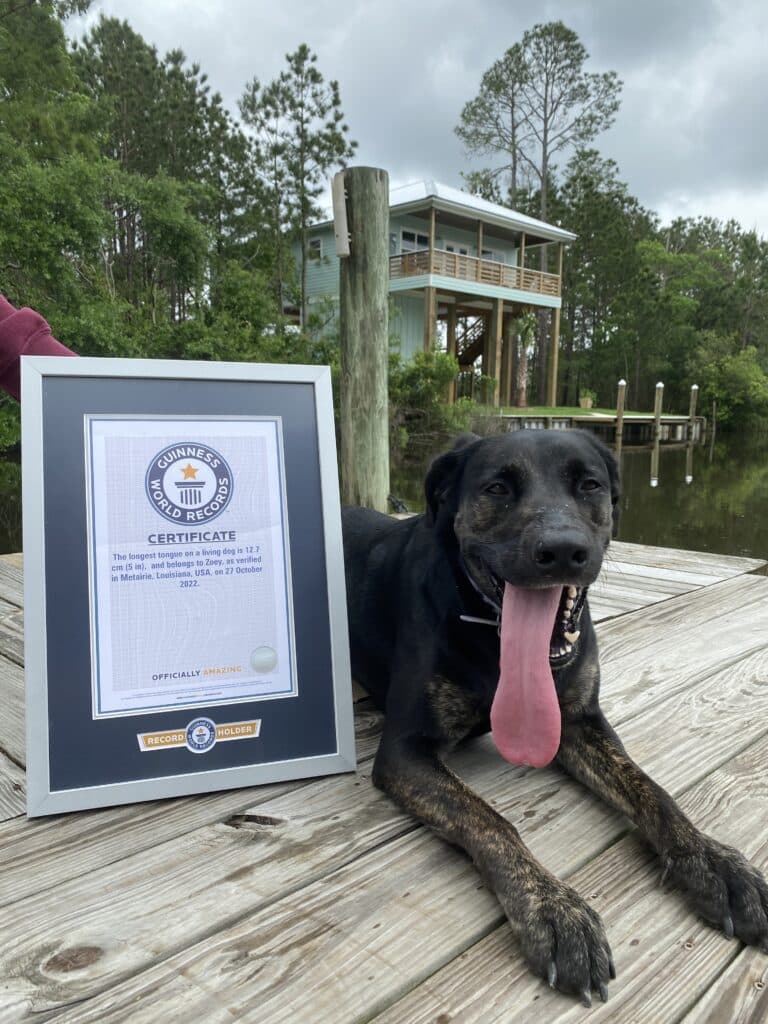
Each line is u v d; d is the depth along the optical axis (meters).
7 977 1.38
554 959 1.40
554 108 41.22
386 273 5.51
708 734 2.49
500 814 1.86
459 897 1.64
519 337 33.06
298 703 2.13
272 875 1.70
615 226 45.19
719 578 4.74
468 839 1.73
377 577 2.73
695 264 53.19
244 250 26.97
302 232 27.12
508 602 1.96
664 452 32.22
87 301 15.82
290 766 2.09
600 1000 1.35
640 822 1.85
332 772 2.14
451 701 2.12
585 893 1.67
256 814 1.96
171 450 2.11
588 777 2.08
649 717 2.62
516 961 1.46
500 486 2.13
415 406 23.80
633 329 46.25
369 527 3.08
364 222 5.32
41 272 14.54
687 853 1.67
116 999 1.33
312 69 25.12
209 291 23.52
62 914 1.56
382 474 5.82
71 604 1.96
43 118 15.84
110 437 2.07
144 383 2.13
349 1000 1.33
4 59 16.52
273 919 1.55
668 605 4.09
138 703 1.98
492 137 42.81
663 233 60.16
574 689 2.12
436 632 2.16
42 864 1.73
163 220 20.06
